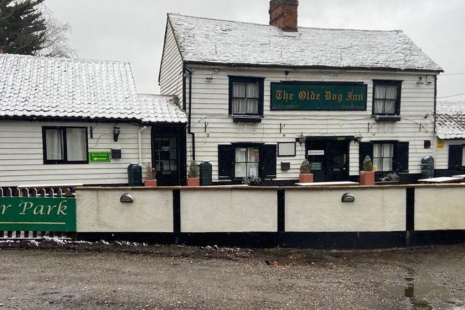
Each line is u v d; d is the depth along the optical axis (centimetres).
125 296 558
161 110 1445
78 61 1550
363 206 870
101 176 1322
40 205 818
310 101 1546
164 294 574
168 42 1723
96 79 1464
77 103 1312
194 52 1466
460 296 614
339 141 1593
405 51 1725
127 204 832
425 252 857
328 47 1684
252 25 1784
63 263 695
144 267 698
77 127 1295
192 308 531
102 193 827
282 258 798
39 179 1260
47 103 1275
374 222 874
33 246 783
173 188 837
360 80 1583
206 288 608
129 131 1348
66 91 1358
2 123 1218
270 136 1523
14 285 580
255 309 539
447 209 895
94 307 517
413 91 1633
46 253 750
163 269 692
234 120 1479
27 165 1247
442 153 1677
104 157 1322
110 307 520
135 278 637
